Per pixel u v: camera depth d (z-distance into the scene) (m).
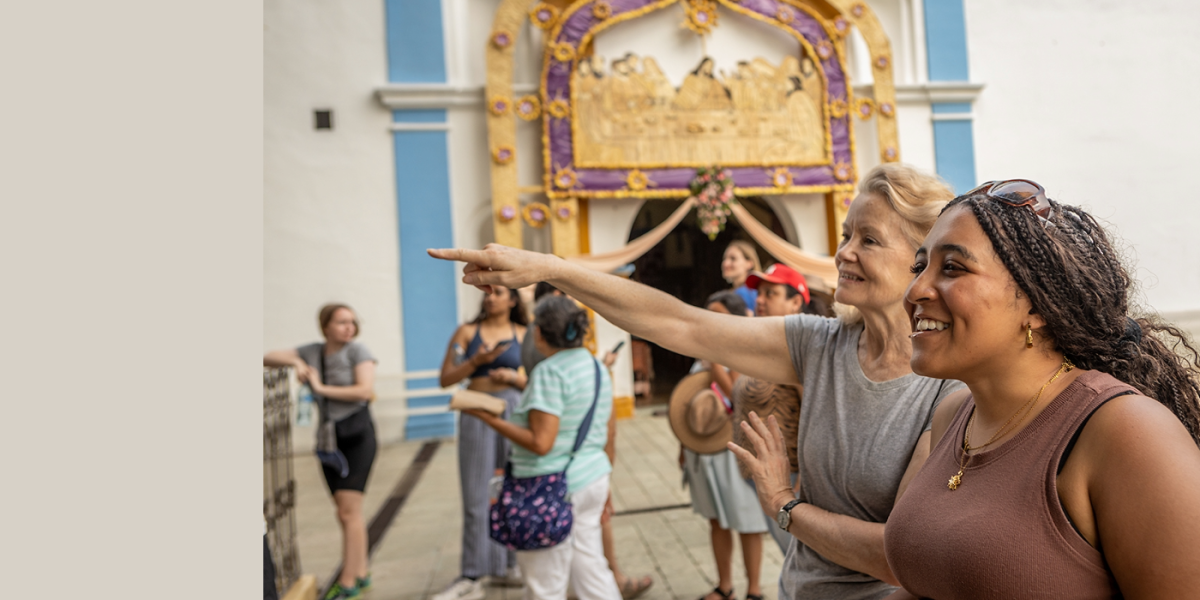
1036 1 10.49
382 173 8.88
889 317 1.34
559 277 1.41
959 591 0.87
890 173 1.34
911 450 1.29
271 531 3.30
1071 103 10.54
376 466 7.33
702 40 9.38
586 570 2.63
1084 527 0.80
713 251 14.47
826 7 9.74
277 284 8.62
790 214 9.79
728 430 3.14
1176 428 0.77
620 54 9.23
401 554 4.49
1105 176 10.56
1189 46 10.82
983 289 0.88
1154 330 1.00
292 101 8.73
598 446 2.69
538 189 8.94
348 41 8.85
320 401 3.70
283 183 8.68
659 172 9.16
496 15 8.81
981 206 0.91
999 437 0.92
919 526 0.95
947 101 10.12
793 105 9.49
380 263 8.83
